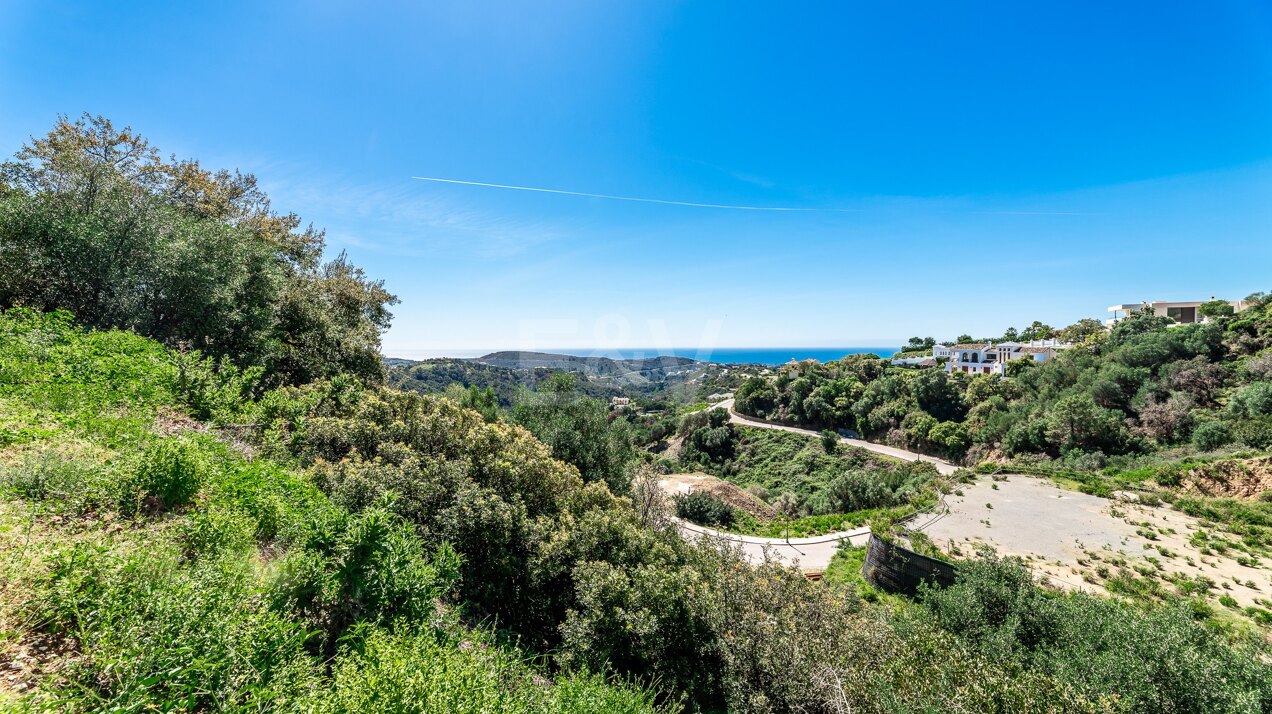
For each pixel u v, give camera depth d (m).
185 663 2.61
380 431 8.98
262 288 14.01
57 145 12.73
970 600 8.48
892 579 14.98
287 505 5.31
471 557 6.77
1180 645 5.87
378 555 4.30
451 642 4.07
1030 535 16.39
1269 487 18.36
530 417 16.98
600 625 6.14
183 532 4.02
